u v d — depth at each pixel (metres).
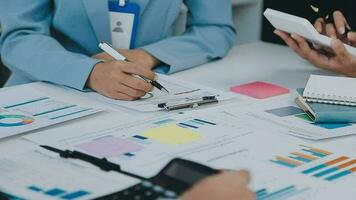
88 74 1.09
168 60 1.27
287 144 0.80
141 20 1.36
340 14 1.34
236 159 0.74
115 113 0.95
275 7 1.68
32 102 1.00
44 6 1.31
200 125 0.88
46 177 0.66
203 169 0.61
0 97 1.02
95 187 0.64
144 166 0.71
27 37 1.25
